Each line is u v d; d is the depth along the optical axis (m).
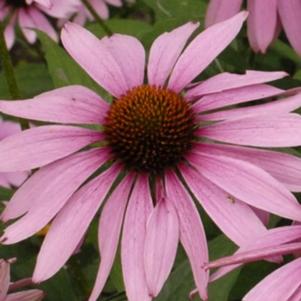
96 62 0.42
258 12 0.47
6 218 0.38
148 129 0.39
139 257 0.36
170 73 0.42
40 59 0.71
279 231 0.35
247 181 0.36
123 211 0.38
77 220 0.37
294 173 0.37
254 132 0.38
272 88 0.40
